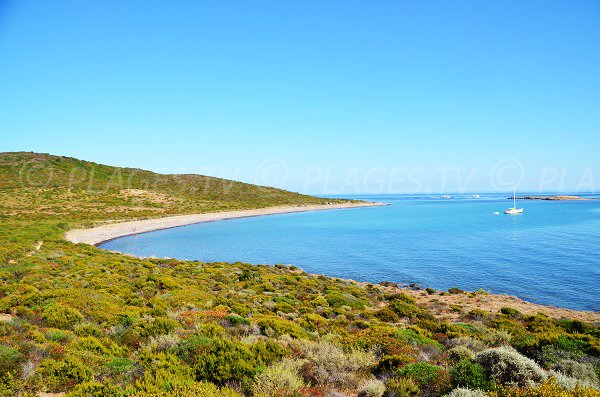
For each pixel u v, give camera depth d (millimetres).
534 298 32375
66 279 22109
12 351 8586
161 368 8508
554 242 63469
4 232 46781
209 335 12039
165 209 107312
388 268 46562
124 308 16219
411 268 46188
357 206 193500
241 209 130500
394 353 11086
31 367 8266
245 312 17453
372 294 31562
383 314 21344
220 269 37438
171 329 12336
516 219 111000
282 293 27547
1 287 17875
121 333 12492
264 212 133625
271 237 76500
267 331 13562
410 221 110125
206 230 87688
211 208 121500
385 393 8023
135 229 80375
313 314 18516
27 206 78688
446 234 78188
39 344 9852
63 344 10617
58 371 8289
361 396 8172
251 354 9328
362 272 44844
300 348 10914
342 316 19719
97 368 8961
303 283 32875
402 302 24906
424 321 19344
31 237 44188
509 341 13898
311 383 8742
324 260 52469
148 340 11492
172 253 58344
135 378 8617
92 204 93312
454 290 33969
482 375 8148
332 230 88125
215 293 24125
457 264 47719
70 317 13453
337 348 10852
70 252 37531
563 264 45531
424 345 12938
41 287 19203
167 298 19250
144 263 36188
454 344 13539
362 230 87750
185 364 8977
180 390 7301
